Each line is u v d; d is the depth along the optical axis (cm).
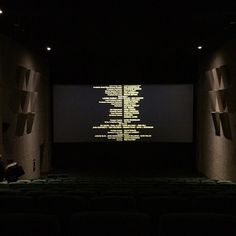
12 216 298
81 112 2017
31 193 579
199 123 2011
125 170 2061
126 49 1841
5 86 1356
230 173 1520
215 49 1711
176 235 294
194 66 2028
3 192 601
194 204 470
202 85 1939
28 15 1252
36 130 1805
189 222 294
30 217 296
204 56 1900
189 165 2083
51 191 646
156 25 1398
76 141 2027
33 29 1433
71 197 473
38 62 1838
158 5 1177
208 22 1337
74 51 1881
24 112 1586
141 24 1387
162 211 470
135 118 2016
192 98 2025
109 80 2019
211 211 469
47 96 1989
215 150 1741
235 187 895
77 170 2067
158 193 613
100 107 2019
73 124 2022
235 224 291
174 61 2022
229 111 1507
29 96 1622
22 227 291
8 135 1399
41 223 291
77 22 1362
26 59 1645
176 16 1266
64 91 2023
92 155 2070
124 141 2034
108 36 1583
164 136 2020
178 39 1611
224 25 1370
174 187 878
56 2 1172
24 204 468
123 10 1205
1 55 1321
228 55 1523
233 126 1474
